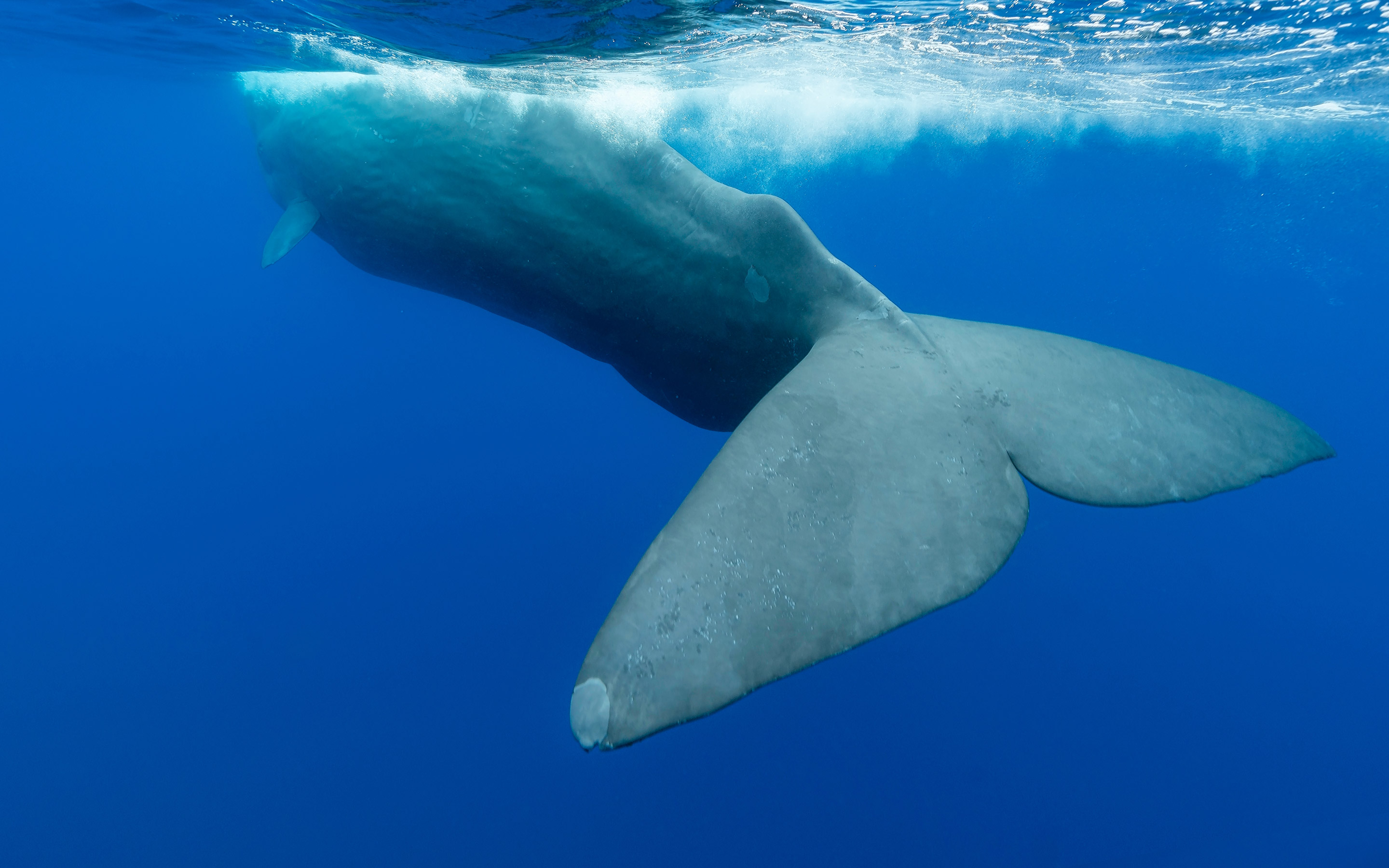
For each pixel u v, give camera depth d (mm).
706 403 4164
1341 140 15078
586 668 1962
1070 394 3143
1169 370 3387
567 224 4141
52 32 11430
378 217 5047
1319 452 3045
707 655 2027
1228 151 17422
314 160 5543
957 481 2701
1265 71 9656
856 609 2225
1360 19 7613
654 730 1859
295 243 5582
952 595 2326
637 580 2174
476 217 4477
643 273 3979
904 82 10359
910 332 3311
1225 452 2988
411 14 6156
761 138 13609
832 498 2539
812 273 3512
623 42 6914
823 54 8336
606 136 3977
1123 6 7066
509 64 7191
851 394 2965
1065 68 9430
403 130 4836
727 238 3699
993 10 7020
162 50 11031
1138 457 2934
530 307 4578
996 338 3451
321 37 7375
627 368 4398
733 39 7238
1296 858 11930
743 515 2420
